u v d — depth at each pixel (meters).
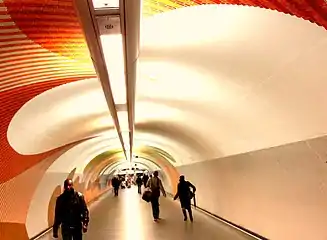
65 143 13.59
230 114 9.05
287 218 8.53
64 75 6.66
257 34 4.99
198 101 9.49
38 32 4.54
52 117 9.46
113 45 4.86
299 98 5.94
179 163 24.89
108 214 20.03
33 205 13.88
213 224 14.30
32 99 7.39
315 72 5.07
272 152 8.75
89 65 6.22
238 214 12.95
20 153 9.73
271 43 5.05
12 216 11.34
